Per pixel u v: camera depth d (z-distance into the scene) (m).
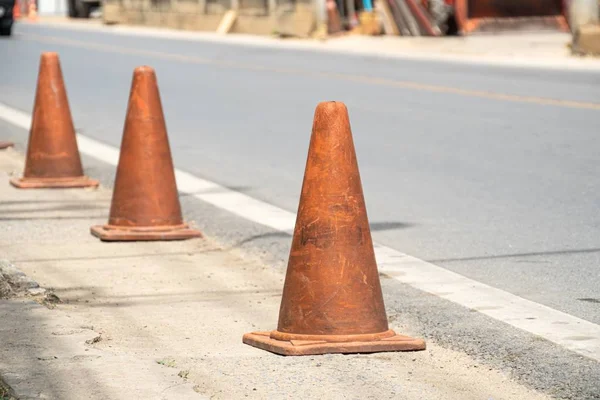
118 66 46.06
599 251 14.04
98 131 27.00
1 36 67.94
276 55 52.12
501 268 13.14
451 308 11.27
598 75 39.31
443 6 58.88
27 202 17.17
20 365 8.79
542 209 16.88
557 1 61.16
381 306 9.83
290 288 9.77
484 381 8.93
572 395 8.61
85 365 8.85
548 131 25.61
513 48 51.66
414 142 24.36
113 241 14.43
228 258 13.71
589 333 10.30
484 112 29.38
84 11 95.81
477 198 17.84
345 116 9.71
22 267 12.98
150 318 10.79
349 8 66.38
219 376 8.92
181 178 20.23
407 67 44.25
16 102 32.91
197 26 76.38
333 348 9.52
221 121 28.69
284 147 24.19
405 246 14.42
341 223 9.63
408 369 9.20
